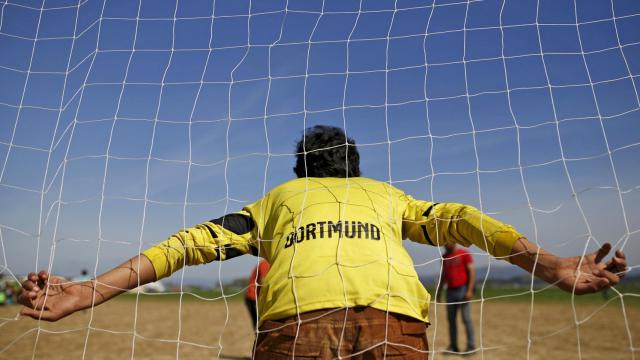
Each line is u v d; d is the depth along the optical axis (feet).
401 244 7.52
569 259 6.79
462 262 26.05
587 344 28.14
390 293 6.90
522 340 30.63
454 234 7.55
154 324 46.91
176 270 7.64
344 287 6.84
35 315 7.07
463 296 25.89
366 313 6.81
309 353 6.71
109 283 7.29
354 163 8.59
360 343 6.72
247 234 7.84
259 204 8.09
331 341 6.73
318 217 7.35
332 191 7.72
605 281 6.59
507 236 7.06
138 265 7.38
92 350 27.96
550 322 41.75
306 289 6.86
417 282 7.23
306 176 8.21
